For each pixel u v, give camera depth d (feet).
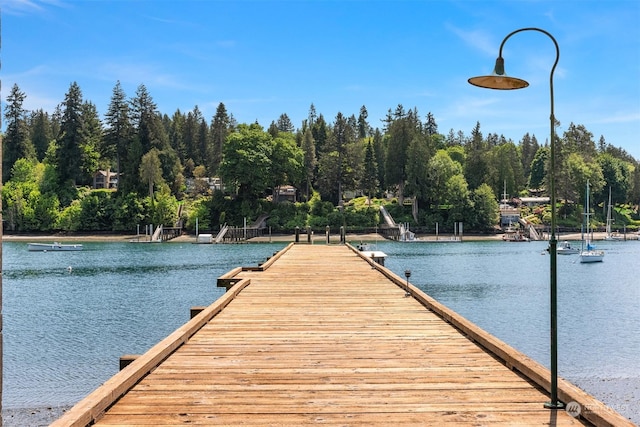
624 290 103.55
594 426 14.12
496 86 17.79
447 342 24.30
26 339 58.34
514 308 80.79
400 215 296.92
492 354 22.06
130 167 287.48
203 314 28.68
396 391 17.24
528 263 164.14
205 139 396.37
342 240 132.46
